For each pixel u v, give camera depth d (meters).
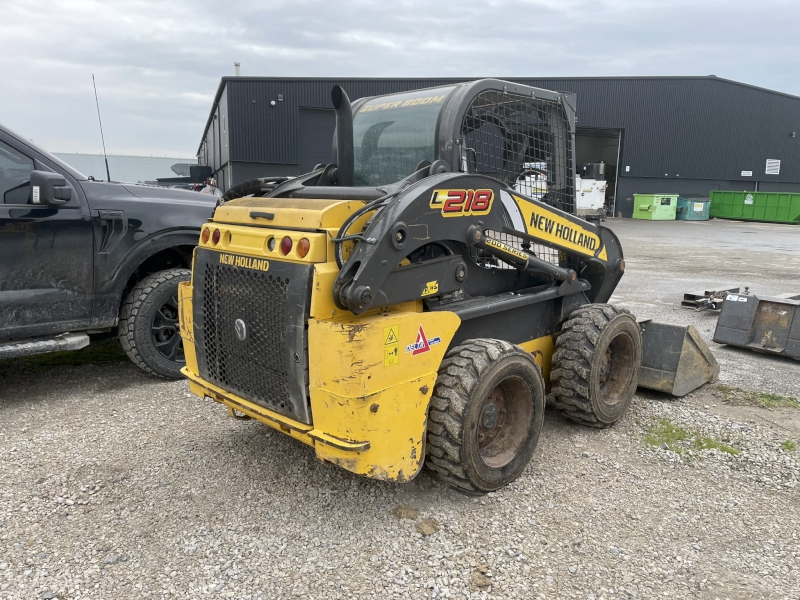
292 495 3.30
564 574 2.68
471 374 3.05
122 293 4.89
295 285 2.76
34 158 4.50
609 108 31.77
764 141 33.88
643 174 32.66
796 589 2.63
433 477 3.49
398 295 2.88
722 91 32.44
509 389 3.41
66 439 4.00
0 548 2.83
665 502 3.30
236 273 3.09
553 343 4.25
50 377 5.28
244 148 25.28
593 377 3.89
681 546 2.91
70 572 2.67
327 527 3.01
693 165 33.03
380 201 2.86
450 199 3.03
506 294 3.75
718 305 7.97
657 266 12.92
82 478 3.48
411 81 26.88
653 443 4.00
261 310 2.97
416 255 3.12
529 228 3.63
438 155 3.42
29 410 4.50
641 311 8.02
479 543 2.89
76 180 4.66
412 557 2.78
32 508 3.16
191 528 3.00
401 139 3.72
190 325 3.56
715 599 2.55
